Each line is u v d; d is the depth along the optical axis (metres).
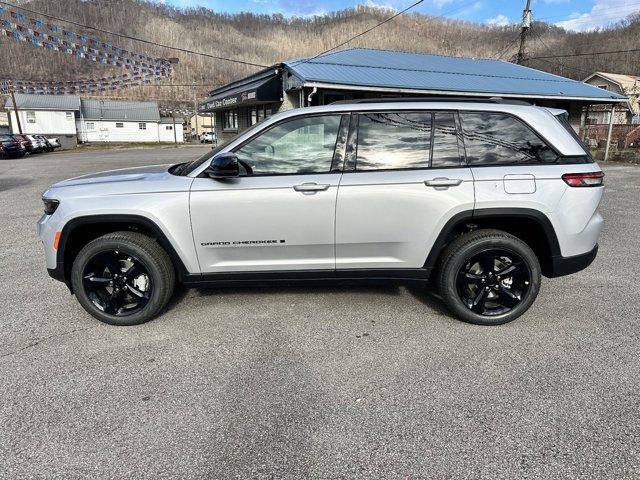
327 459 2.21
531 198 3.41
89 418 2.52
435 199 3.42
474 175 3.43
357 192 3.41
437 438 2.34
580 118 19.50
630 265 5.14
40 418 2.52
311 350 3.25
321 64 14.60
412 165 3.49
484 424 2.44
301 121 3.49
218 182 3.44
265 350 3.25
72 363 3.09
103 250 3.51
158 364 3.08
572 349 3.24
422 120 3.52
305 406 2.61
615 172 14.67
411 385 2.81
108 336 3.48
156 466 2.17
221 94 20.62
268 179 3.44
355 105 3.53
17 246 6.18
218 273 3.58
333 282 3.65
